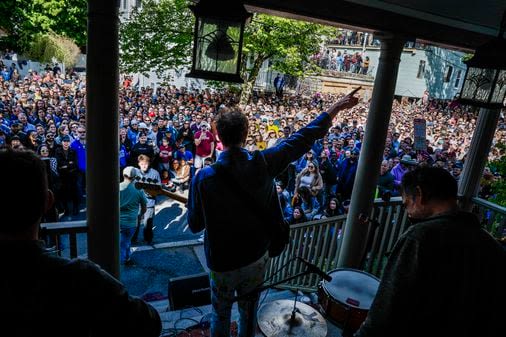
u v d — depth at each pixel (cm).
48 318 83
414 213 146
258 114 1344
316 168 752
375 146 344
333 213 639
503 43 235
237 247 183
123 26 1130
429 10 295
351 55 2584
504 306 128
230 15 182
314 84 2500
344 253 373
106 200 240
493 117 397
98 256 250
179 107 1294
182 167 922
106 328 89
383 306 132
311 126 195
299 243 413
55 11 2025
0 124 808
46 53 1934
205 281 383
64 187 718
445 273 126
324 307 239
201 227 190
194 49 191
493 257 129
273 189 187
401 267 131
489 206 405
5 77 1667
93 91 222
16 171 82
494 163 568
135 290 515
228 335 209
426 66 2678
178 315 320
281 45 1141
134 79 2009
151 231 650
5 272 81
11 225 82
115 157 237
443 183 138
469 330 128
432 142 1492
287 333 234
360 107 2047
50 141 739
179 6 1077
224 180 173
